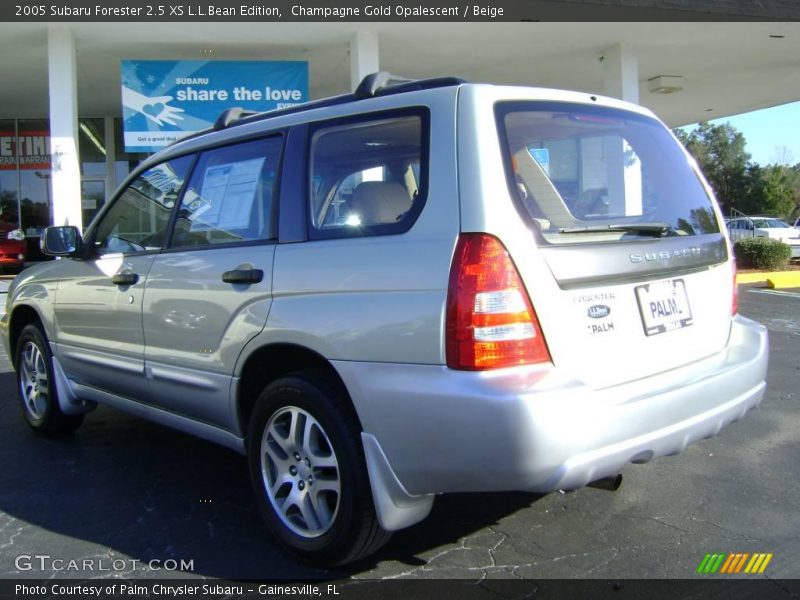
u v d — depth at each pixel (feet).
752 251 51.67
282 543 10.28
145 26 34.32
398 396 8.55
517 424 7.84
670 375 9.70
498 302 8.18
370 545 9.46
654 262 9.70
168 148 13.51
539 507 11.96
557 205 9.67
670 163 11.69
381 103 9.81
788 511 11.69
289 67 38.27
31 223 59.72
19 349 16.88
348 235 9.56
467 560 10.19
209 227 11.82
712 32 37.88
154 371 12.43
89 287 14.14
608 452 8.39
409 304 8.58
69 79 34.83
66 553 10.58
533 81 49.88
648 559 10.16
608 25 36.29
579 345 8.65
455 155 8.71
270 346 10.17
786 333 27.84
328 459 9.62
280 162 10.84
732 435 15.61
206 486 13.24
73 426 16.42
